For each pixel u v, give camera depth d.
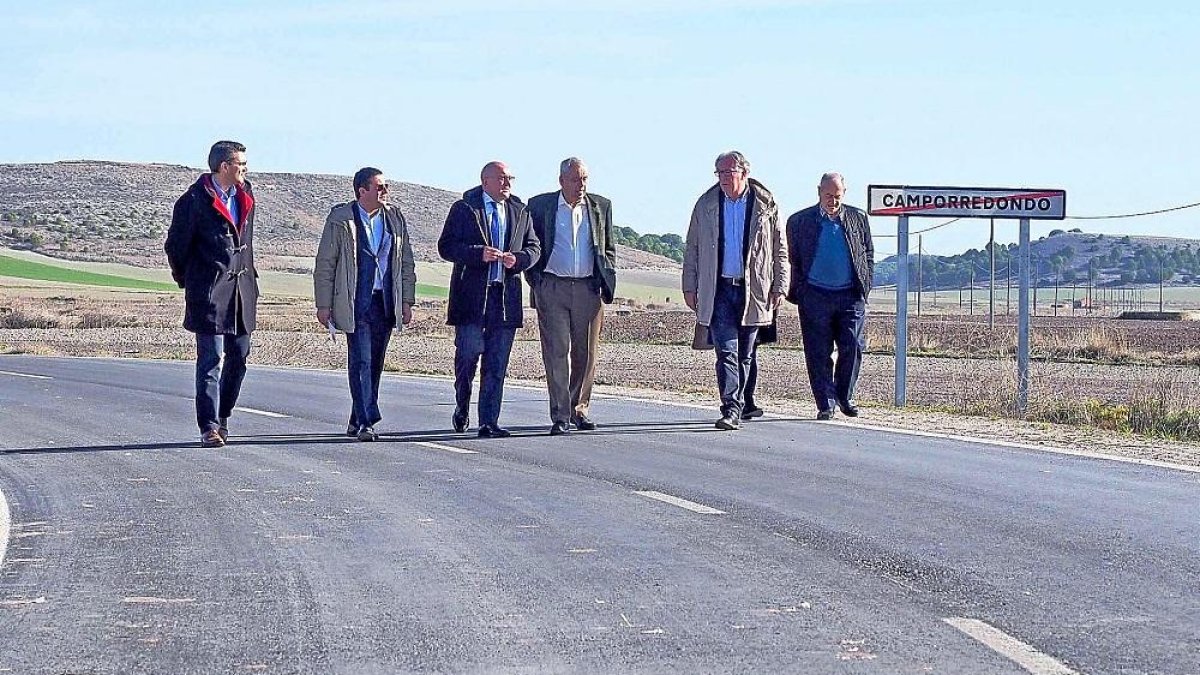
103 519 10.68
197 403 14.95
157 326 68.81
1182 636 7.27
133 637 7.45
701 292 15.88
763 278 15.84
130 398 21.38
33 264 161.00
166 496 11.66
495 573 8.77
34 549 9.62
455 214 15.32
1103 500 11.15
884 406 19.55
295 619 7.76
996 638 7.25
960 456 13.70
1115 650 7.04
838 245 17.16
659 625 7.56
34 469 13.27
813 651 7.05
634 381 28.98
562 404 15.73
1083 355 43.75
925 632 7.38
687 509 10.87
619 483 12.12
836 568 8.85
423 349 47.62
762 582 8.50
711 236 15.82
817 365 17.23
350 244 15.14
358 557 9.27
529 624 7.60
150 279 156.62
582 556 9.23
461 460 13.64
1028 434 15.77
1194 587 8.30
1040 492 11.53
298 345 48.03
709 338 16.16
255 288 15.24
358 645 7.25
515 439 15.31
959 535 9.81
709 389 22.83
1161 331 67.50
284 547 9.60
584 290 15.67
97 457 14.09
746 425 16.56
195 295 14.70
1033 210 18.95
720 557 9.17
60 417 18.28
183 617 7.83
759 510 10.80
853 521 10.34
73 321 71.56
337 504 11.21
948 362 39.66
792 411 18.36
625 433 15.77
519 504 11.14
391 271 15.30
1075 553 9.22
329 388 23.30
